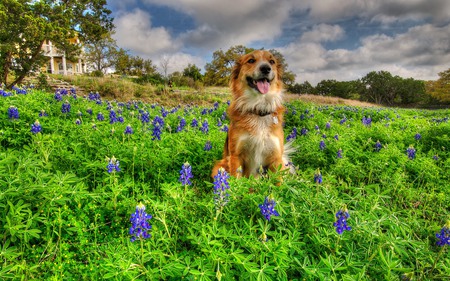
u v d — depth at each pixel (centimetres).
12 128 172
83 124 201
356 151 199
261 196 101
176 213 101
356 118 423
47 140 153
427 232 116
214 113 390
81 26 1158
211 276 77
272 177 114
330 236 94
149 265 82
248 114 163
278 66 182
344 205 83
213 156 195
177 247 93
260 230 90
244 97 167
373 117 432
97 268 84
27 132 168
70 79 817
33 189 95
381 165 174
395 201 146
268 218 87
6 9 720
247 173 170
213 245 84
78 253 92
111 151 157
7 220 83
